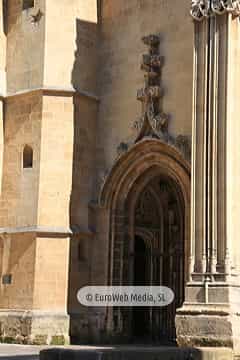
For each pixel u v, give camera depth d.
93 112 29.19
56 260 27.09
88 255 28.22
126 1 29.23
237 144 23.78
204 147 23.69
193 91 24.39
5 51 29.67
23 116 28.64
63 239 27.25
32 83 28.52
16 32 29.55
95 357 15.20
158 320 29.58
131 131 28.06
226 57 23.75
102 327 27.47
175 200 30.94
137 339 29.23
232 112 23.69
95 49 29.75
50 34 28.59
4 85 29.38
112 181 28.47
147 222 30.53
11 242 27.88
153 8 28.25
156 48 27.78
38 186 27.55
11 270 27.62
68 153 27.97
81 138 28.50
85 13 29.52
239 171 23.78
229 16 23.88
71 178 27.88
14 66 29.34
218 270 22.84
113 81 29.12
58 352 15.31
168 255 30.59
